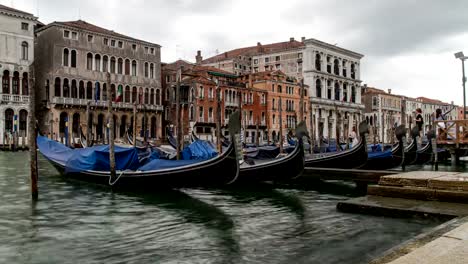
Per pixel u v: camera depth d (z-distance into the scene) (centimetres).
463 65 2272
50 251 771
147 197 1361
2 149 3944
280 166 1530
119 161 1541
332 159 1859
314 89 6788
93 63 4672
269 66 7094
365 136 1866
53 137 4284
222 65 6825
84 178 1620
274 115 6084
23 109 4331
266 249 773
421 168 2397
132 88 4969
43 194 1398
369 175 1532
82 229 939
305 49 6800
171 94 5238
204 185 1334
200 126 5075
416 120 2341
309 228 928
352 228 859
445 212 770
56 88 4406
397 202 875
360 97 8019
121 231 921
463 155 2806
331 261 689
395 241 770
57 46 4403
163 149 2220
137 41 5038
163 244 816
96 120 4619
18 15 4356
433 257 359
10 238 860
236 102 5578
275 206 1241
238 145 1259
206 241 836
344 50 7531
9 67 4309
